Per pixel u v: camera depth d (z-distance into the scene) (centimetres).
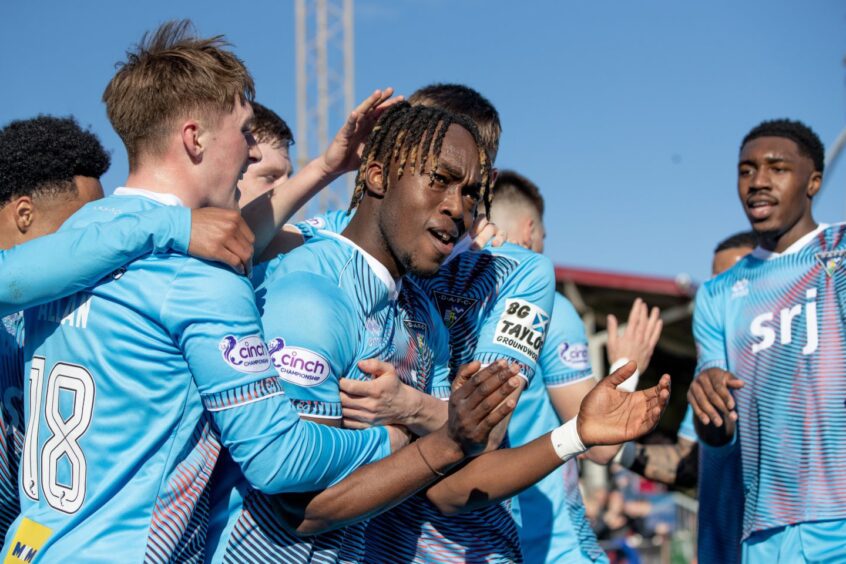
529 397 408
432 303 322
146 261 239
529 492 399
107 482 235
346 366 263
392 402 266
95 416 239
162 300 236
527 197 456
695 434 458
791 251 415
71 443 241
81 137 331
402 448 263
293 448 239
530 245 454
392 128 271
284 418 240
